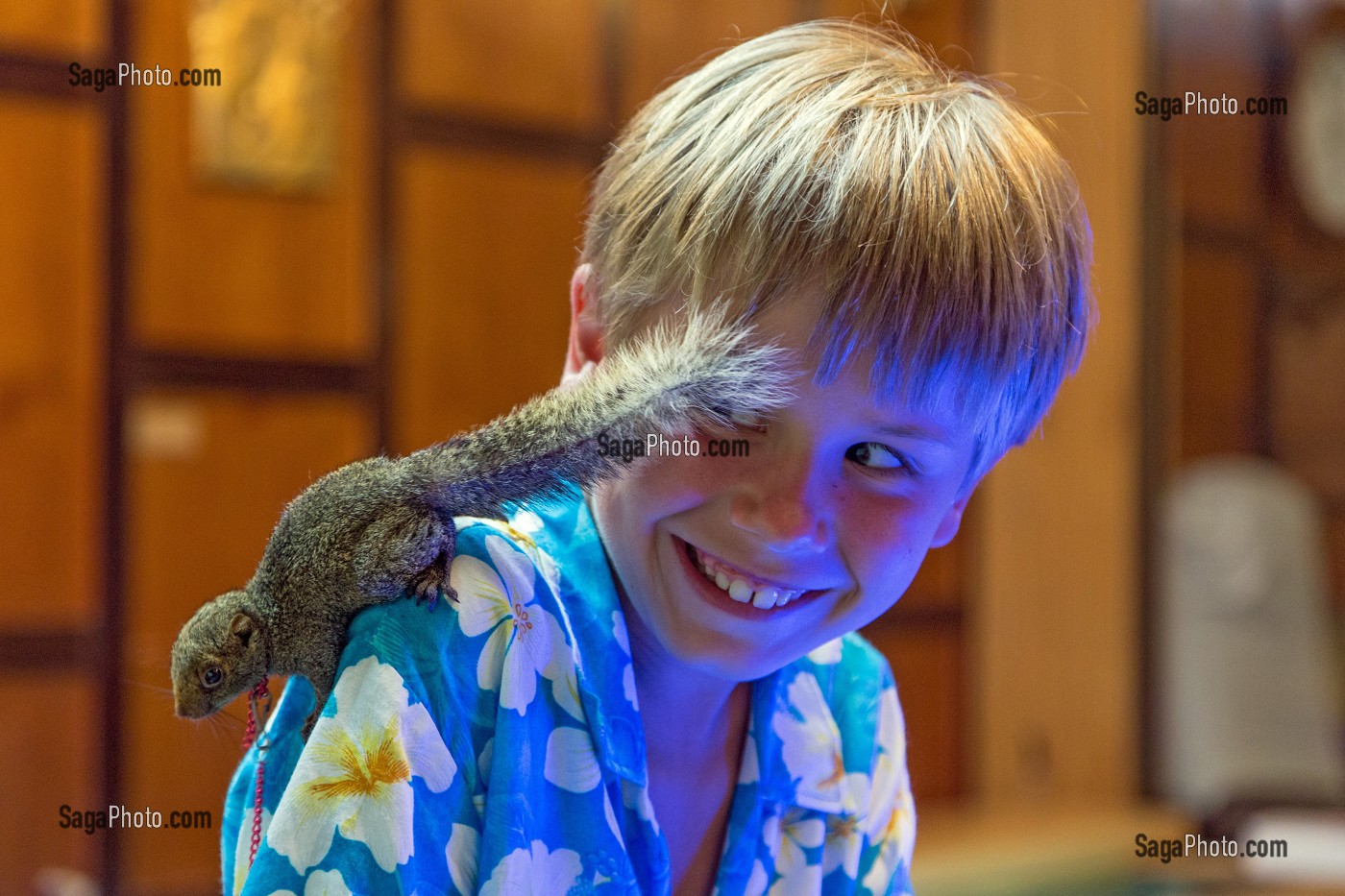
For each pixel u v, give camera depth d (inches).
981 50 189.0
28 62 140.6
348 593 33.1
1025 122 36.3
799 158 31.6
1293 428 197.8
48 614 142.3
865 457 32.7
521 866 31.1
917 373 31.1
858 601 33.8
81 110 142.9
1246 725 181.5
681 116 35.1
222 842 35.8
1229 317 194.5
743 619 33.1
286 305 154.2
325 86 153.7
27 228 141.1
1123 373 192.1
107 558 144.7
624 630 34.7
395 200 159.5
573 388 33.9
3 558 140.4
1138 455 190.7
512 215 167.3
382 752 29.5
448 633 31.4
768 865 39.0
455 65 163.2
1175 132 189.6
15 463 141.1
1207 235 192.5
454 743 31.0
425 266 161.9
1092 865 167.2
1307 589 188.9
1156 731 187.5
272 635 34.9
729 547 32.0
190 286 148.9
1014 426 35.5
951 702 194.9
